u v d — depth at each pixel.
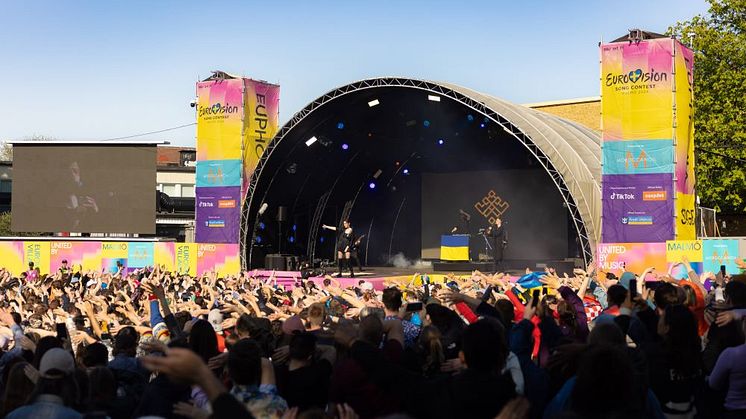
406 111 29.81
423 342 6.15
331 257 35.47
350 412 4.45
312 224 34.16
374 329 5.35
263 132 31.11
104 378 5.45
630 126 23.86
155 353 5.79
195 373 3.11
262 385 4.93
